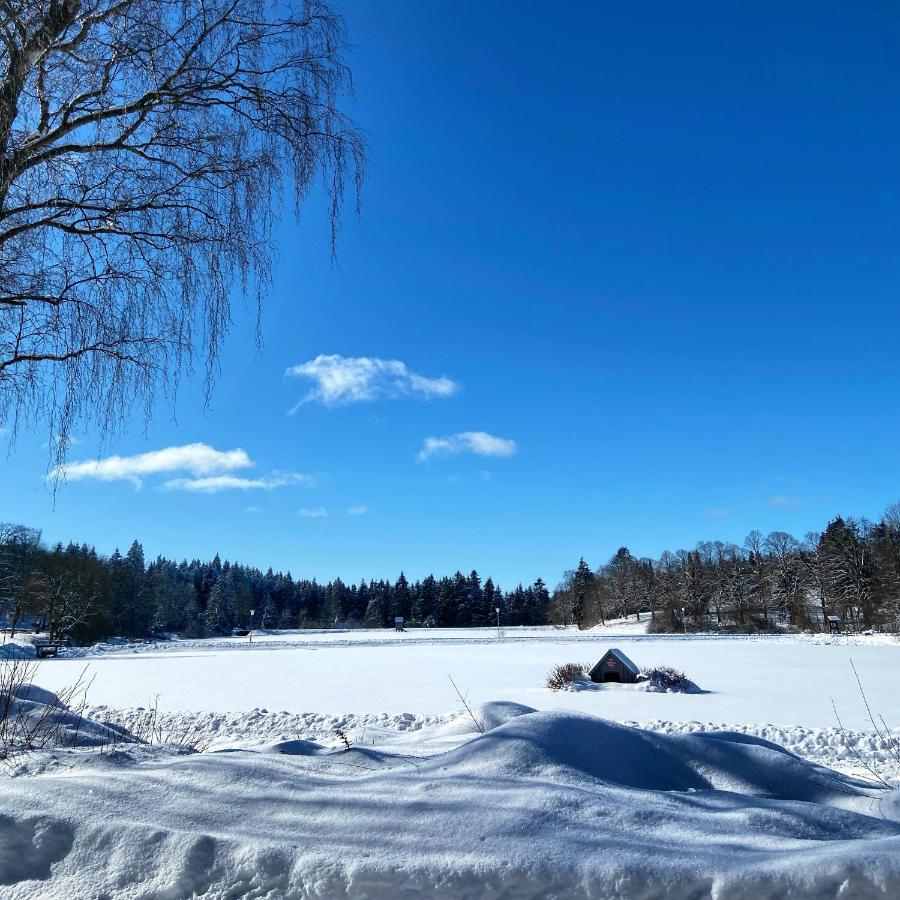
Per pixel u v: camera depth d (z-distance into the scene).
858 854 2.45
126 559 79.25
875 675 23.06
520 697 18.22
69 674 25.16
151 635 88.00
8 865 3.26
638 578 107.12
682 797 3.47
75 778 4.02
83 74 5.72
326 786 3.75
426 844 2.96
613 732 4.25
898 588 70.12
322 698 18.14
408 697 18.38
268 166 6.06
